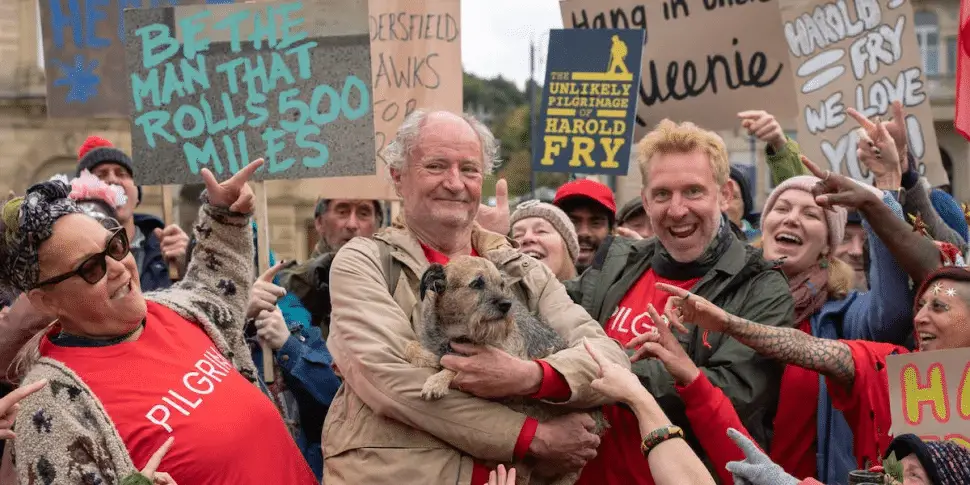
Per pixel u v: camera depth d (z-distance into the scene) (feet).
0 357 11.89
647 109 24.34
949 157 77.66
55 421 10.48
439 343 12.05
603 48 22.95
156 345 11.63
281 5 16.56
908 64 21.40
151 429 10.91
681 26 23.84
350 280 12.62
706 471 10.68
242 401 11.79
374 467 11.94
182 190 58.39
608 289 14.93
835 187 13.67
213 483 11.12
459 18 22.48
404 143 13.05
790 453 13.91
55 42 21.42
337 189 21.02
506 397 12.28
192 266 13.12
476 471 12.01
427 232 13.14
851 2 22.02
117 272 11.09
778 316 13.60
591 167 22.91
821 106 22.44
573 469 12.34
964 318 11.75
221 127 16.52
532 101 74.18
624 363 12.60
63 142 71.61
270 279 15.93
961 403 10.90
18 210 10.81
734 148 63.87
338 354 12.46
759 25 23.06
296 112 16.53
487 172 13.51
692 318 13.03
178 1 21.58
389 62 22.44
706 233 14.16
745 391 13.20
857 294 15.10
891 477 9.27
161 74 16.60
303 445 16.10
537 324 12.74
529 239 18.44
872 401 12.80
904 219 14.69
